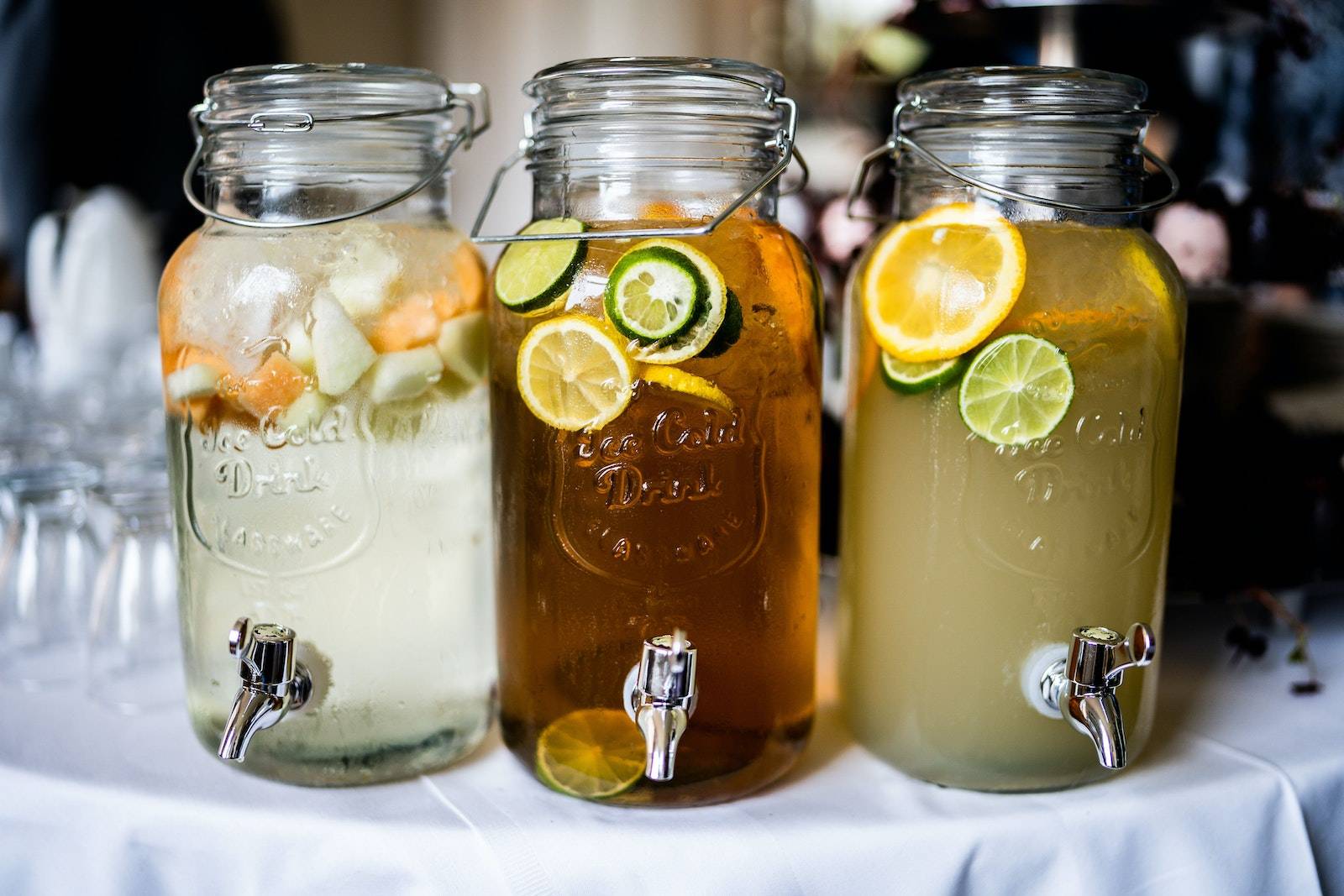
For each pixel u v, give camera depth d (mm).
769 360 759
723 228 760
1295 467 905
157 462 973
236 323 757
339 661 776
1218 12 860
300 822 758
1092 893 761
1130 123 760
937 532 776
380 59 3295
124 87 2154
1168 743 833
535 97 780
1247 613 991
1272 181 882
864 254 833
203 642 791
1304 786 796
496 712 865
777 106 779
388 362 760
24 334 2090
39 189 2145
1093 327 750
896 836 752
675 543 753
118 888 770
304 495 765
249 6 2295
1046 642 770
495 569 805
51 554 969
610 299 735
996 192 748
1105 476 763
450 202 833
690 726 762
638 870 742
